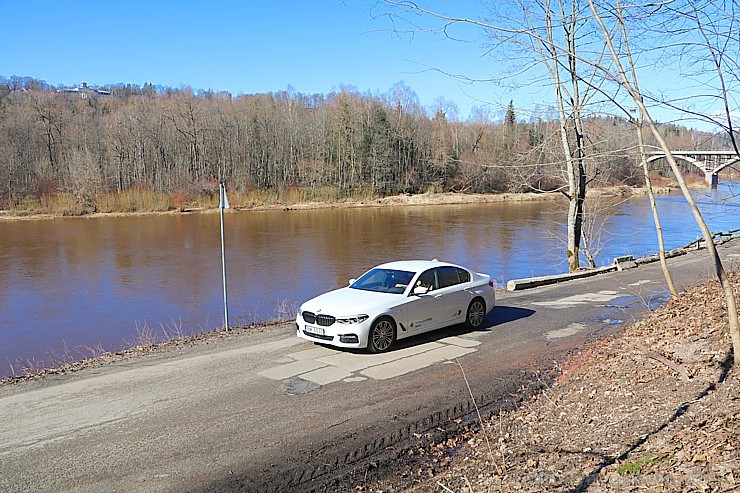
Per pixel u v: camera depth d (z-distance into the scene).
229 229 47.78
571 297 15.10
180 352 9.84
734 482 4.05
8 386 8.14
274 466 5.63
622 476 4.71
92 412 7.03
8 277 26.83
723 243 27.64
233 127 85.94
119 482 5.30
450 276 11.10
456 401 7.40
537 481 5.05
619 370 7.89
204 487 5.23
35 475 5.43
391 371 8.62
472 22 5.63
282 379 8.27
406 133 84.44
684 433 5.32
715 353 7.49
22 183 70.94
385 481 5.41
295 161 87.06
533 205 69.75
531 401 7.41
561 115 16.77
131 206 66.50
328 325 9.50
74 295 22.89
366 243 37.06
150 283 25.03
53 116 80.75
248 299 21.53
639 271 19.77
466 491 5.12
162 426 6.57
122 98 120.25
